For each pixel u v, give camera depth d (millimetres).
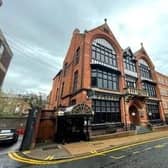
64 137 13500
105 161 7699
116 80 21969
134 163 7133
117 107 20078
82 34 22297
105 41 23281
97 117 17250
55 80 34844
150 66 30953
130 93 20719
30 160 8133
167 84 36031
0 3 21172
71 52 25891
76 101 18688
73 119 14484
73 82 21984
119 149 10578
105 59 21875
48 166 7129
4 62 26797
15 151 10172
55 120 13945
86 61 19016
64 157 8578
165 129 23766
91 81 18734
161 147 10797
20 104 42062
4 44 25922
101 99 18609
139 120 22391
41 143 12500
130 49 26922
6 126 23750
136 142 13203
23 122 25656
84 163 7457
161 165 6715
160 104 28391
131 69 25672
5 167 7027
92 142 13141
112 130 17094
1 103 35938
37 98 42188
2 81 26844
